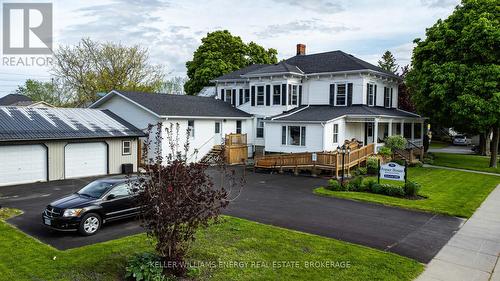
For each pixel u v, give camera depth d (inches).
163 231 306.7
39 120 939.3
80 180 886.4
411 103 1583.4
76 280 308.2
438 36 1096.8
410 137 1405.0
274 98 1272.1
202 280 307.9
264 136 1250.0
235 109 1371.8
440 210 569.0
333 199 654.5
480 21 982.4
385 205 609.3
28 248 390.0
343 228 474.0
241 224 477.1
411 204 606.9
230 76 1488.7
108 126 1032.8
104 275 317.7
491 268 354.9
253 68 1515.7
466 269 351.3
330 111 1152.8
